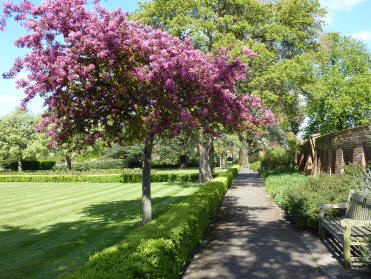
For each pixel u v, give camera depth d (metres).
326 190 8.07
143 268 3.42
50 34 6.34
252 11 20.50
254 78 19.14
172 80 6.25
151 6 20.23
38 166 47.44
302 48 20.98
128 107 7.21
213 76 7.42
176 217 6.15
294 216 8.02
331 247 6.22
